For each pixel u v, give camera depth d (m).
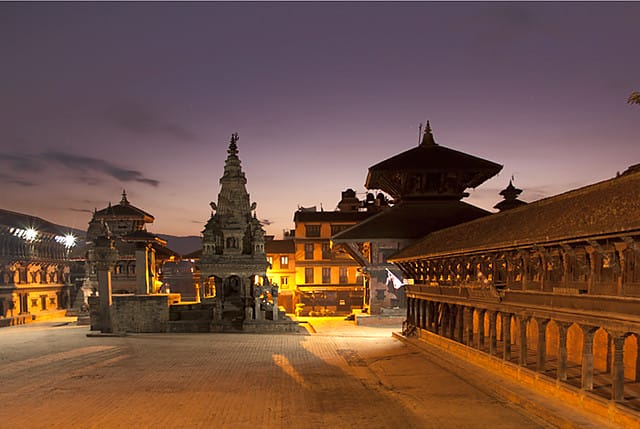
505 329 22.75
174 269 130.50
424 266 34.81
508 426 16.06
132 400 19.92
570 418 15.58
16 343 40.56
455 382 23.08
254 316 51.78
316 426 16.31
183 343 39.94
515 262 22.05
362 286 78.44
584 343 16.81
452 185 49.53
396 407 18.67
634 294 14.47
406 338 36.75
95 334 46.09
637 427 13.96
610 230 14.20
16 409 18.50
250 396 20.64
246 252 55.88
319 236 79.31
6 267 73.56
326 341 40.81
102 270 48.34
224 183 56.66
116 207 85.75
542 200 22.69
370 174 49.06
